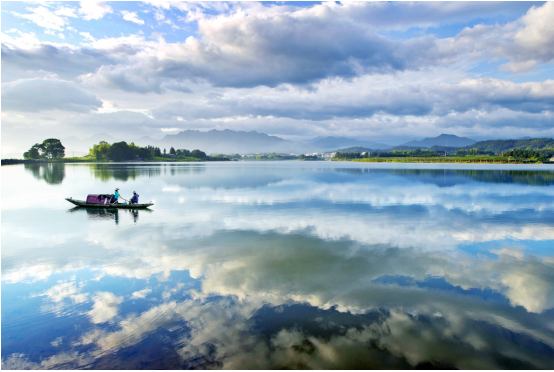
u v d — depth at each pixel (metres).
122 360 7.37
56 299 10.32
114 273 12.42
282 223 20.98
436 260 13.73
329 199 32.31
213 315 9.16
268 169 105.94
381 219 22.27
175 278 11.84
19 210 26.55
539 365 7.16
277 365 7.05
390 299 10.10
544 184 48.00
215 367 7.03
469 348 7.69
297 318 8.95
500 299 10.16
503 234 18.20
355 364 7.10
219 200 31.64
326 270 12.52
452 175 69.25
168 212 25.16
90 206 27.98
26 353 7.68
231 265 13.11
